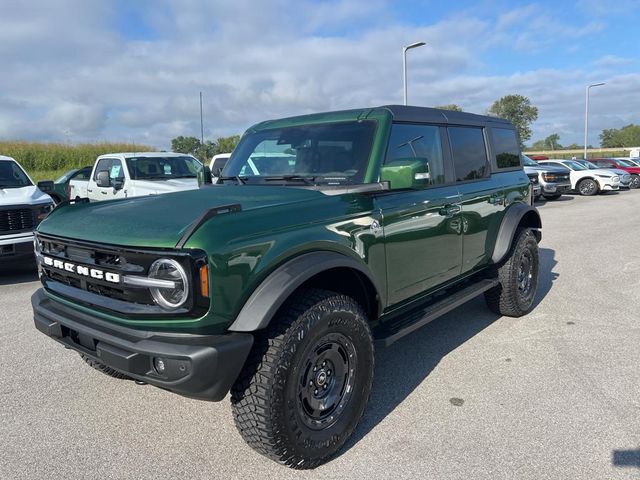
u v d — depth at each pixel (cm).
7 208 754
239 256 261
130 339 267
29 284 777
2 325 566
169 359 250
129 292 267
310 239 295
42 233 330
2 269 898
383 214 352
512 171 564
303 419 285
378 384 402
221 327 261
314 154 382
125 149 3362
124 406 377
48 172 3108
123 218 298
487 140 517
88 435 337
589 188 2272
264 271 272
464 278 476
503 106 5500
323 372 299
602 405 358
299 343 275
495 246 511
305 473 291
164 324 259
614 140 10844
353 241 325
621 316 557
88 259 290
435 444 315
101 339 275
